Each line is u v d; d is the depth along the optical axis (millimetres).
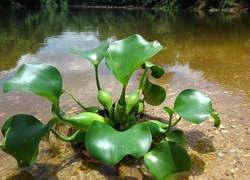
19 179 308
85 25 1948
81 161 336
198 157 341
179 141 337
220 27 1723
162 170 279
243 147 361
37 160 341
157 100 405
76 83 622
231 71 711
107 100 373
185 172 286
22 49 1019
